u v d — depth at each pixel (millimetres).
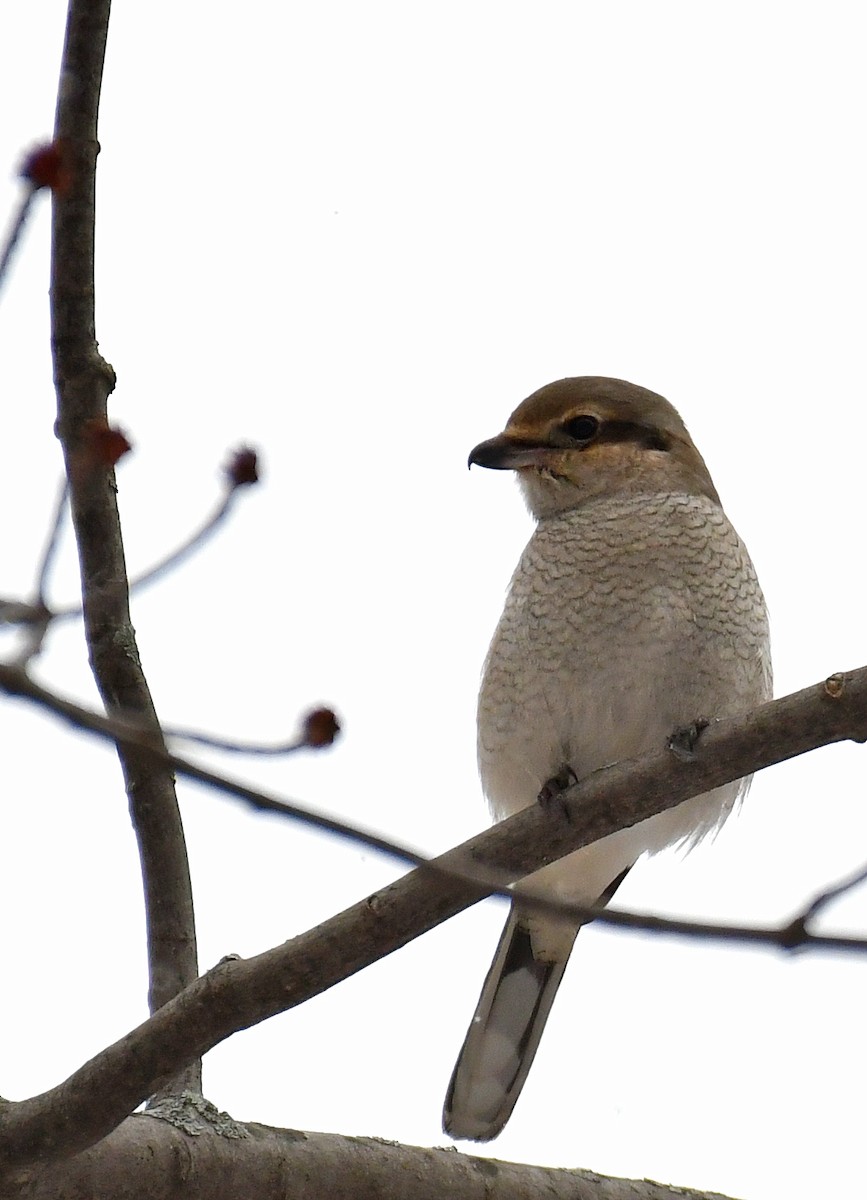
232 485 4875
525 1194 8258
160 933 8711
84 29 8055
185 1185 7500
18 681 4379
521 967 10375
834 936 5309
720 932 5410
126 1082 6930
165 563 4773
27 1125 6965
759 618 10227
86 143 8125
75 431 8016
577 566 10062
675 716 9867
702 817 10172
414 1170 8070
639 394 11562
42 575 4422
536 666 10008
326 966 6984
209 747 4762
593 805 7504
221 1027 6969
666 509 10227
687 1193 8711
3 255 4312
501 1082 10109
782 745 7203
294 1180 7766
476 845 7637
